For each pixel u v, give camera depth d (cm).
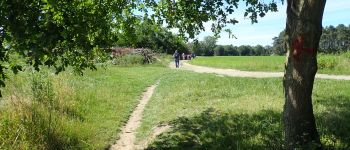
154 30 1141
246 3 1120
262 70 3553
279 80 2369
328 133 1077
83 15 816
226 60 6144
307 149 881
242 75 3114
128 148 1217
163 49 7394
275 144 1025
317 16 852
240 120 1292
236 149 1044
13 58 813
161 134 1273
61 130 1178
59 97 1481
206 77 2670
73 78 2214
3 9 702
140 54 5175
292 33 878
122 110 1702
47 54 769
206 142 1130
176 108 1648
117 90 2167
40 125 1120
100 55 1022
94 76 2653
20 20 719
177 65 4925
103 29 875
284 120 942
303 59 879
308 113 914
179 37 1182
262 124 1210
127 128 1450
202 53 13425
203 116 1422
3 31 720
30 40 728
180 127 1320
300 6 855
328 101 1552
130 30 1072
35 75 1599
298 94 903
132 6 1056
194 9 1110
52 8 729
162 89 2269
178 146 1143
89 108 1608
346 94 1725
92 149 1170
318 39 870
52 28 751
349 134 1080
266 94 1823
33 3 738
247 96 1778
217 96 1836
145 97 2125
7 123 1085
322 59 3309
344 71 3028
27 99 1263
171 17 1134
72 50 873
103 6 907
